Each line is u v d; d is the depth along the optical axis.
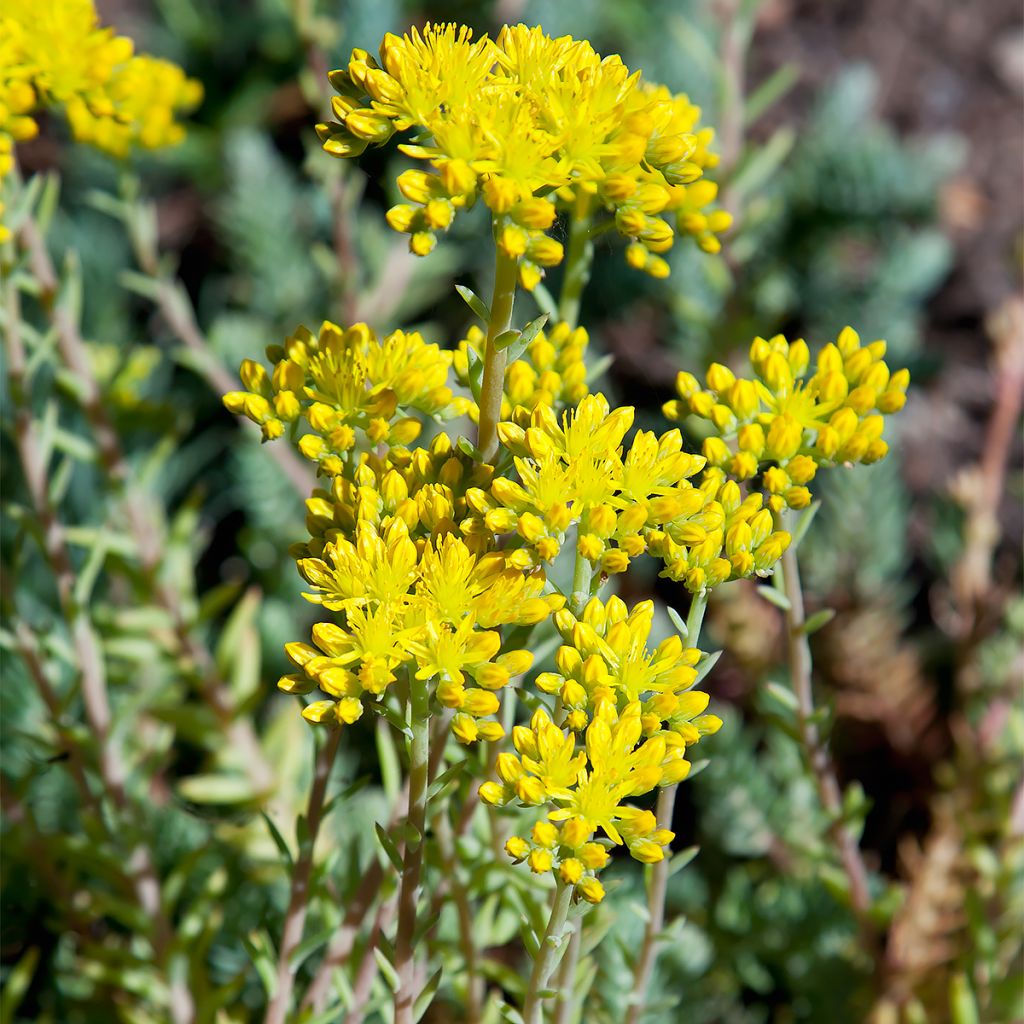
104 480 0.63
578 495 0.40
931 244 0.75
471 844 0.46
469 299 0.40
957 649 0.68
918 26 0.97
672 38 0.80
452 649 0.39
